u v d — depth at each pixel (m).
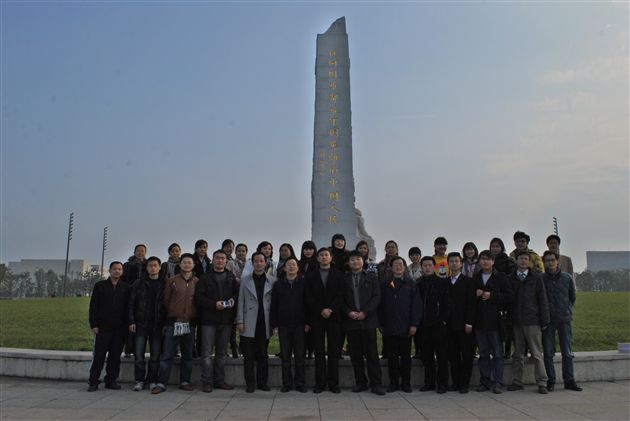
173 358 9.38
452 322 8.80
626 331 14.46
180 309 8.82
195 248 10.06
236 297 9.14
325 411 7.35
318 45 18.84
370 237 18.19
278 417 7.00
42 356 9.95
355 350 8.84
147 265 9.12
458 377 8.92
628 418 6.93
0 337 13.79
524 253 9.04
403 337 8.87
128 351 9.84
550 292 9.01
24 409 7.44
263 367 8.93
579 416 7.04
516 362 8.98
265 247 9.91
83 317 20.39
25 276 88.44
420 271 10.21
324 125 18.27
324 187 17.92
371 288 8.86
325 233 17.62
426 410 7.42
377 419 6.90
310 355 9.90
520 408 7.53
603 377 9.66
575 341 12.75
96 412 7.26
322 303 8.77
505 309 9.28
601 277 92.81
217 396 8.39
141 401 7.99
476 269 9.41
